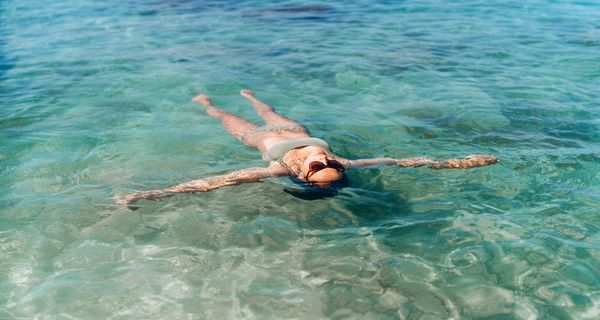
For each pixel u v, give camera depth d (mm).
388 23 13125
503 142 6113
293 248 4125
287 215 4621
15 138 6309
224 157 5863
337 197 4922
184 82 8617
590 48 10320
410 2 15977
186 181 5277
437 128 6594
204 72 9188
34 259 3980
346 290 3615
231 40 11625
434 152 5934
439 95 7816
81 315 3400
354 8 15281
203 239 4250
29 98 7832
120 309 3453
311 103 7613
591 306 3355
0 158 5770
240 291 3625
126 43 11375
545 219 4387
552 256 3877
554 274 3680
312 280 3729
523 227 4281
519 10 14414
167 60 9969
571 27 12234
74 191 5051
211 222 4508
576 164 5438
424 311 3393
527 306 3389
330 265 3895
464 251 4000
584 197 4738
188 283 3705
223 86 8430
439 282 3666
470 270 3775
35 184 5188
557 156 5641
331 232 4344
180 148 6086
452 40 11227
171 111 7309
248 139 6227
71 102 7660
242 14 14773
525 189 4938
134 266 3895
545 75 8703
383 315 3373
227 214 4641
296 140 5566
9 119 6961
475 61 9617
